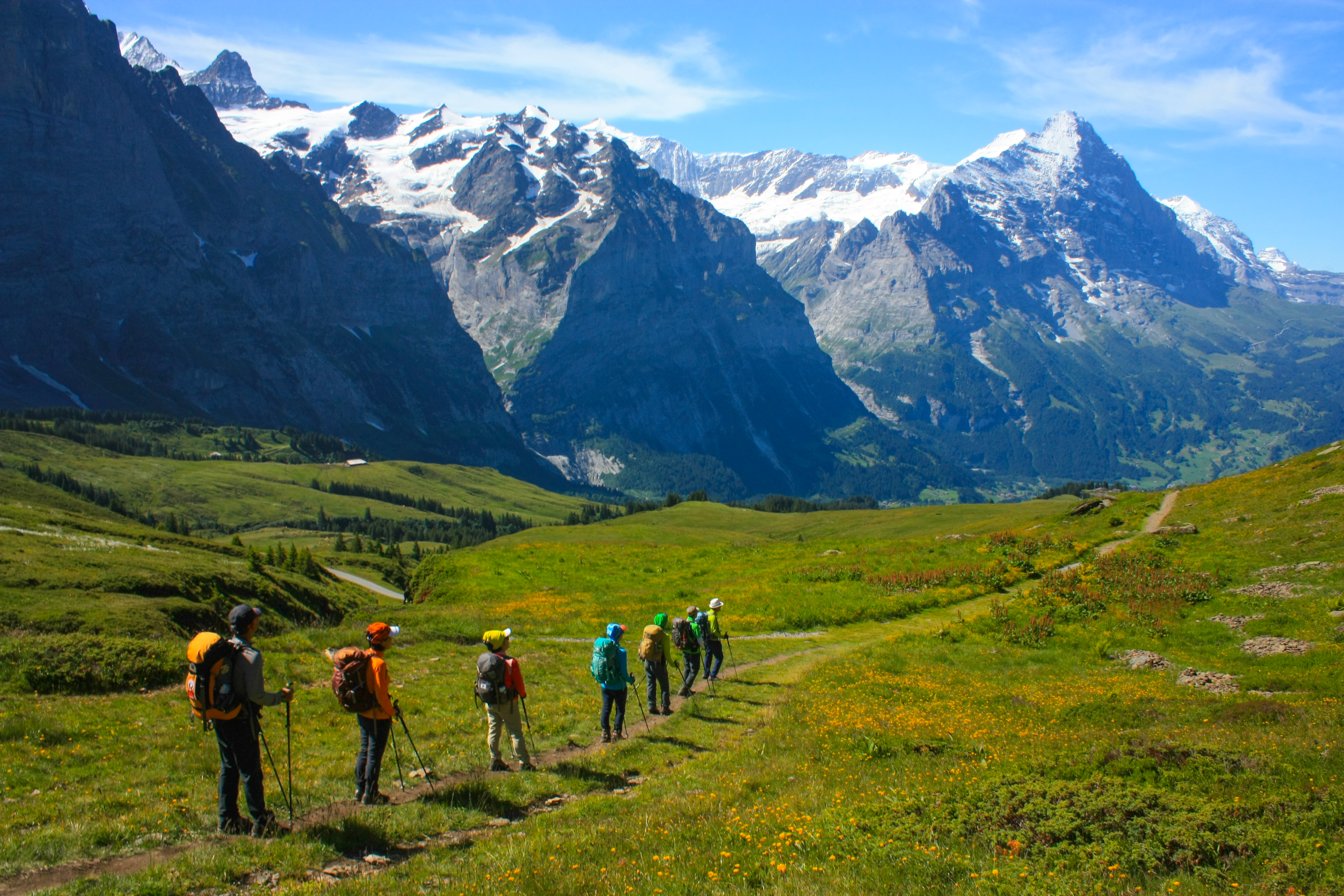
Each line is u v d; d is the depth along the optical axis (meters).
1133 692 24.97
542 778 15.66
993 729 19.75
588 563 65.12
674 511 178.25
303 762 15.93
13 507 84.19
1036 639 36.12
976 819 12.00
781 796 14.07
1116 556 49.50
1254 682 26.34
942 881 9.81
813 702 23.20
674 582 56.72
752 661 32.41
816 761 17.17
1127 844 10.90
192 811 12.76
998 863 10.43
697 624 26.34
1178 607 38.62
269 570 82.81
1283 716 19.16
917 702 23.70
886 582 51.88
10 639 22.48
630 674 19.33
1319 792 12.30
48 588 43.47
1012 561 56.38
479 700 21.62
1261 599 37.66
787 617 43.50
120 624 38.62
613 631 19.12
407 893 9.66
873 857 10.66
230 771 12.05
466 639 32.91
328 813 12.93
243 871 10.58
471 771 15.95
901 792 13.66
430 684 23.86
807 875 10.03
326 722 19.03
